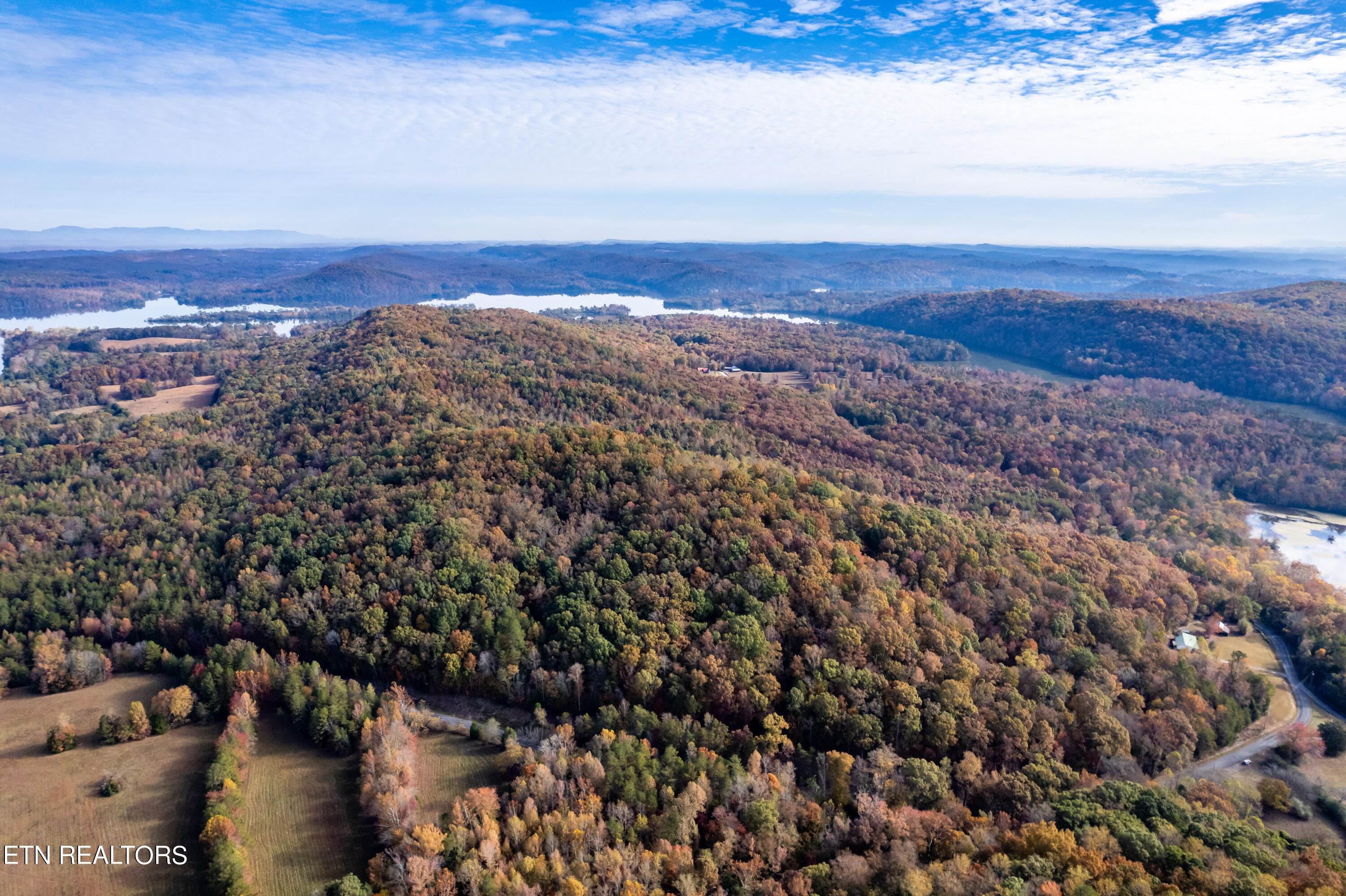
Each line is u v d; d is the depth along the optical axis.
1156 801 84.00
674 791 88.25
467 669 110.81
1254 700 117.88
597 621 113.19
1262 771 104.62
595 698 106.94
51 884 79.81
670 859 77.31
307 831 87.31
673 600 115.56
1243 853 74.75
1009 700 102.50
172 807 91.38
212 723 108.94
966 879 72.06
